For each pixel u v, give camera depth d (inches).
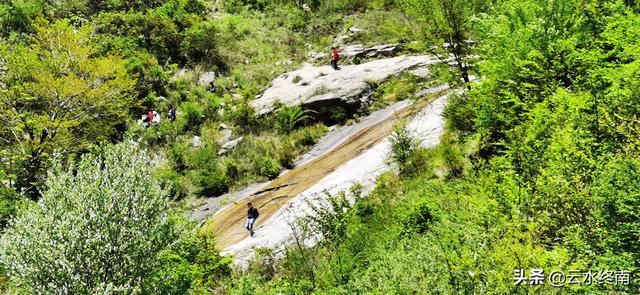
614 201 181.0
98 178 305.1
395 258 300.7
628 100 230.5
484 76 398.3
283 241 464.1
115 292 277.1
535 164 250.8
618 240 176.1
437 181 422.3
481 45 421.1
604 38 316.5
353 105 821.9
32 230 276.2
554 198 213.6
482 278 184.9
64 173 309.4
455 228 284.7
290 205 549.0
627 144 201.5
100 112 801.6
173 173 740.7
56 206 290.2
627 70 238.1
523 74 338.6
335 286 323.6
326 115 830.5
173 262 354.6
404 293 233.3
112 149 335.3
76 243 276.2
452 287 195.8
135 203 308.7
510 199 237.6
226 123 895.1
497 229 217.0
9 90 733.9
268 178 709.3
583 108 250.5
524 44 331.0
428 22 514.6
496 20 381.4
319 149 749.3
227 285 386.3
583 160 214.7
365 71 933.8
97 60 783.7
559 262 177.6
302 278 360.8
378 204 447.8
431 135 559.5
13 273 274.5
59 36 783.7
